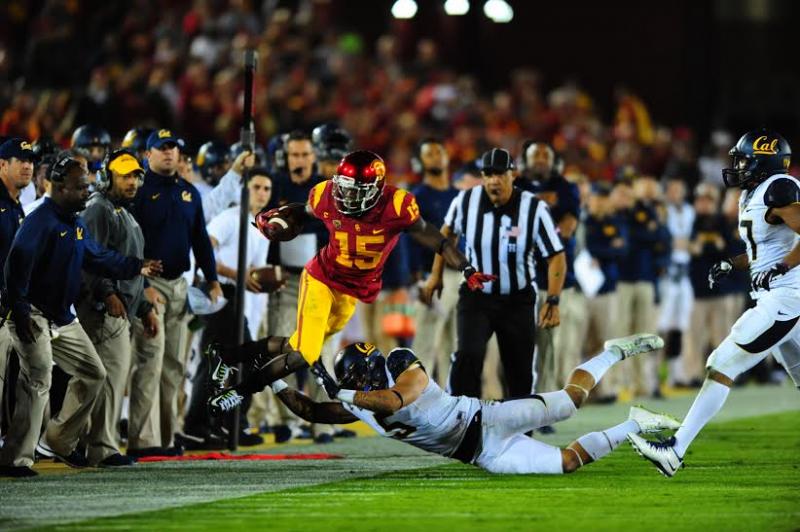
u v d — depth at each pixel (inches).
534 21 3403.1
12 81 2178.9
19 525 871.7
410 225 1055.6
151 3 2583.7
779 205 1064.8
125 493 1014.4
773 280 1065.5
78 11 2460.6
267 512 924.0
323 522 884.0
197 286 1398.9
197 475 1121.4
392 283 1665.8
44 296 1101.1
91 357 1139.3
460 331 1277.1
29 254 1074.1
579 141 2920.8
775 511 930.7
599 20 3412.9
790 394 2091.5
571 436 1481.3
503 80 3400.6
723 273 1139.9
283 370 1069.8
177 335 1291.8
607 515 911.0
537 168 1518.2
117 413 1187.9
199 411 1371.8
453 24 3238.2
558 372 1779.0
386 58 2933.1
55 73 2219.5
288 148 1439.5
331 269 1083.3
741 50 3489.2
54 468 1171.3
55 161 1135.6
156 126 2128.4
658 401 1958.7
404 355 1051.9
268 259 1424.7
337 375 1047.0
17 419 1105.4
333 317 1111.0
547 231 1274.6
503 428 1088.8
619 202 1956.2
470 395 1270.9
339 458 1252.5
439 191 1611.7
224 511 927.7
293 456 1269.7
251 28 2652.6
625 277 1978.3
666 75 3410.4
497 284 1274.6
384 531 851.4
